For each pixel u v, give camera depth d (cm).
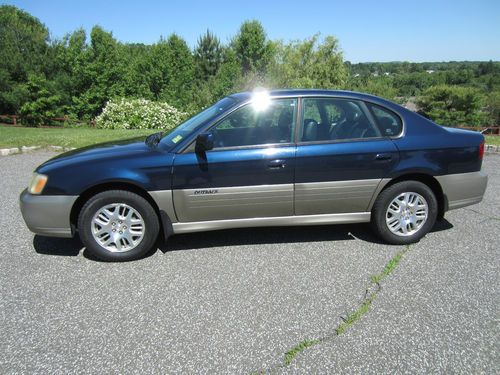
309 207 378
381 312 281
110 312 284
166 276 337
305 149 365
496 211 492
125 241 364
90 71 3425
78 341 253
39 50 3512
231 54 4706
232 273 342
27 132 1344
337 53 2484
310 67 2466
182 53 4541
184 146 357
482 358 235
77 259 370
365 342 250
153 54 4072
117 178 346
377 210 390
